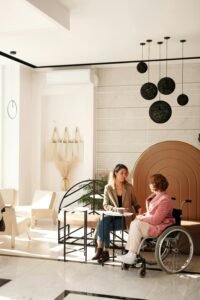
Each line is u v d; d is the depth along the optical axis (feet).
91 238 17.58
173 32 17.30
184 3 13.92
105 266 14.43
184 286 12.39
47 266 14.42
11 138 23.77
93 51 20.57
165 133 23.18
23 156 24.23
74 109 25.13
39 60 22.63
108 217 15.05
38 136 25.13
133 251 13.35
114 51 20.54
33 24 15.17
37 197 21.80
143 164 18.06
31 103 25.23
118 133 23.98
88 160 23.99
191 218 17.34
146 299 11.30
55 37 17.88
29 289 12.03
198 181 17.37
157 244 13.17
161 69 23.20
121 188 15.79
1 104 23.86
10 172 23.85
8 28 15.89
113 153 24.06
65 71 23.50
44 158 25.67
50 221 23.50
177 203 17.58
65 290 11.97
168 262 14.80
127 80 23.81
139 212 15.81
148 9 14.49
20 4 12.83
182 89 22.84
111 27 16.55
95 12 14.79
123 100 23.88
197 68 22.70
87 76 23.02
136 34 17.54
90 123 23.94
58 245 17.57
